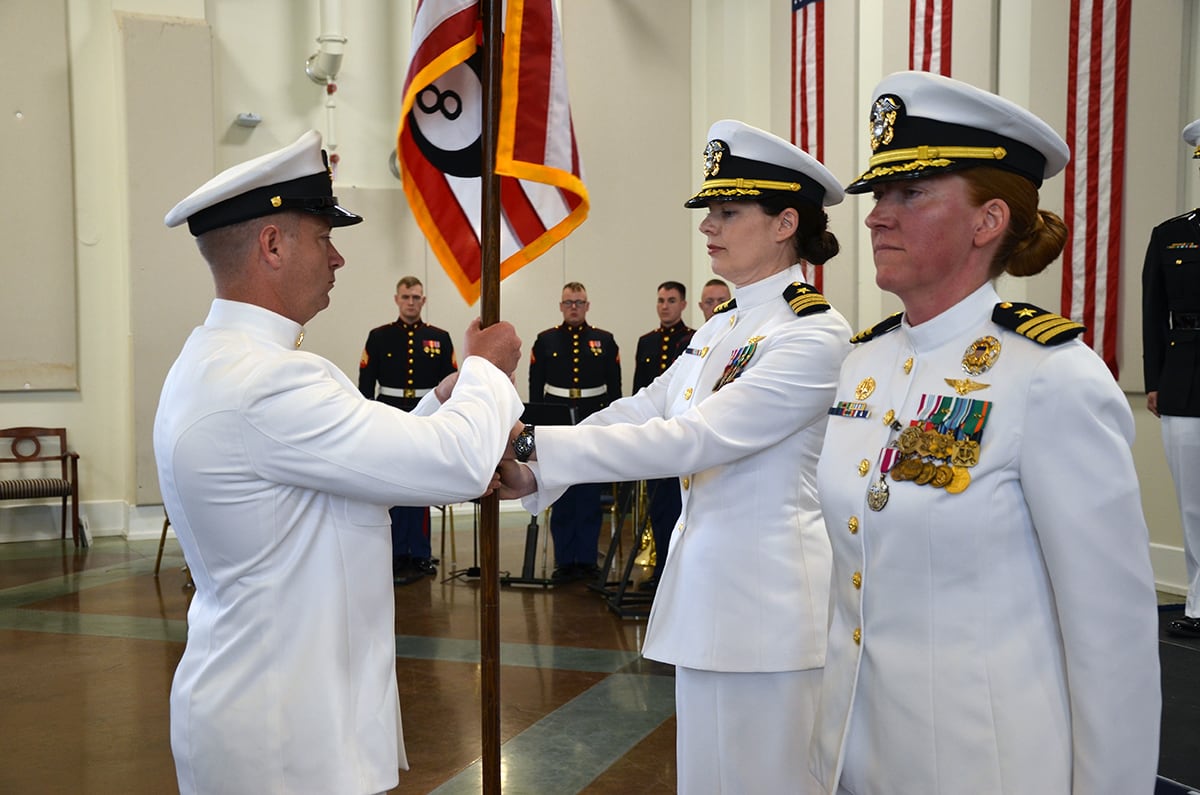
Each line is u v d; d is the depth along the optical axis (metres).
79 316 7.91
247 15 8.20
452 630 5.12
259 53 8.23
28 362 7.75
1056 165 1.42
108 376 8.00
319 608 1.48
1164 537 5.42
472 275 2.14
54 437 7.84
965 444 1.34
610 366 7.67
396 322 7.16
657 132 9.33
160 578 6.37
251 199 1.54
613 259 9.25
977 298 1.43
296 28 8.31
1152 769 1.27
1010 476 1.31
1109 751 1.24
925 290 1.46
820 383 1.92
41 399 7.83
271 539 1.46
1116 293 5.59
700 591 1.98
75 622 5.28
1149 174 5.42
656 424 1.92
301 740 1.44
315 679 1.46
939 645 1.34
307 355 1.54
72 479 7.72
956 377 1.40
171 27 7.72
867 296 7.39
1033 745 1.28
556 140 2.01
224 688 1.45
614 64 9.16
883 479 1.41
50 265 7.77
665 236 9.41
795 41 8.14
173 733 1.50
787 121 8.38
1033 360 1.31
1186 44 5.25
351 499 1.54
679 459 1.89
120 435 8.04
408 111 1.99
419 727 3.76
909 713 1.35
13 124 7.62
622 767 3.38
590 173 9.14
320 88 8.38
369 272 8.53
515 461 1.92
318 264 1.61
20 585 6.19
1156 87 5.38
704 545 2.00
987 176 1.37
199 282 7.86
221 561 1.48
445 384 2.01
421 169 2.10
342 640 1.50
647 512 6.06
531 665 4.53
